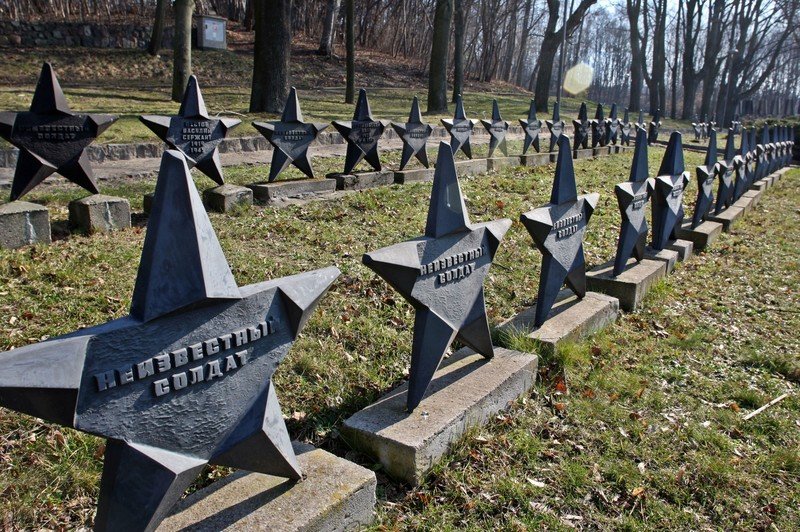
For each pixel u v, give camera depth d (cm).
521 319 569
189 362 260
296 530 283
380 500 349
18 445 352
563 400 473
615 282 671
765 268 880
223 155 1330
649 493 379
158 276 246
